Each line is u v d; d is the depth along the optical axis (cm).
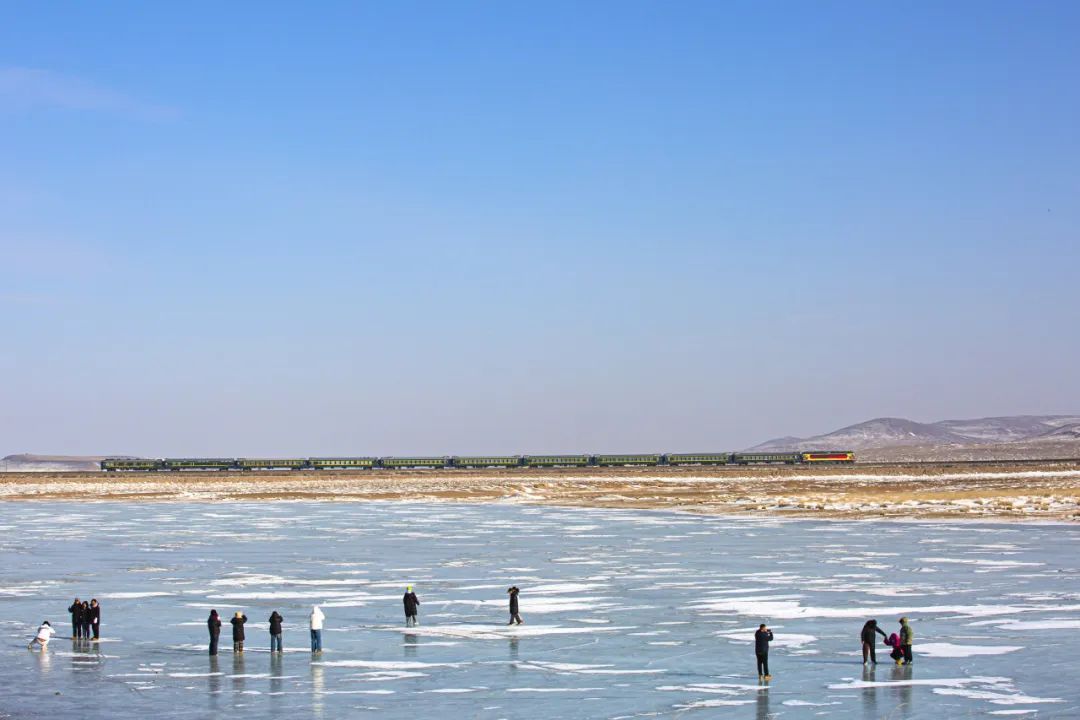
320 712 3170
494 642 4216
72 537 9094
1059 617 4597
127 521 11138
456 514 11969
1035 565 6394
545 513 12000
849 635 4281
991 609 4819
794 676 3578
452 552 7600
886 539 8156
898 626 4444
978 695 3288
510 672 3681
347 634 4412
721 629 4447
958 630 4328
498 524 10312
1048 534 8381
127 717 3117
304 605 5188
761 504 12381
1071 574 5984
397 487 17800
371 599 5353
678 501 13612
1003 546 7506
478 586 5784
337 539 8762
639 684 3491
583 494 15850
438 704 3253
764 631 3541
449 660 3884
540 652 4016
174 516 11919
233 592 5628
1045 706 3150
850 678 3538
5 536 9212
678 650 4028
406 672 3697
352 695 3372
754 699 3275
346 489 17488
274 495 16150
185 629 4575
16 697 3362
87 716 3133
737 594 5388
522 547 7925
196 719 3094
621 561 6906
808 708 3161
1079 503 11181
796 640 4200
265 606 5166
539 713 3139
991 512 10406
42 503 14988
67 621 4800
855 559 6831
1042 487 14462
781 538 8388
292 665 3825
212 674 3684
